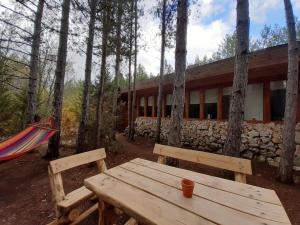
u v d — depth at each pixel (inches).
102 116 320.8
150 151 323.0
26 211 131.6
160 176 87.9
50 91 774.5
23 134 206.4
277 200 67.7
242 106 172.6
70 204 95.5
